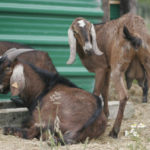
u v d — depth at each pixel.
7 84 5.50
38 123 5.10
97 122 5.06
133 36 5.29
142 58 5.44
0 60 5.42
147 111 7.27
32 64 5.63
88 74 7.62
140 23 5.62
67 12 7.44
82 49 6.16
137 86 9.19
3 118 5.96
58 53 7.49
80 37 5.73
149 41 5.45
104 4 8.84
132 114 6.83
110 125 6.27
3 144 4.60
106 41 5.98
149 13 27.88
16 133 5.21
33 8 7.17
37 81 5.53
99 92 6.22
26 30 7.23
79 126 4.86
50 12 7.30
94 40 5.85
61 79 5.62
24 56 5.96
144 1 30.91
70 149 4.31
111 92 8.48
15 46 6.55
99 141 5.20
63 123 4.91
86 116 4.95
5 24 7.05
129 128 5.96
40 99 5.41
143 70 5.67
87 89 7.71
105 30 6.05
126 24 5.68
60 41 7.43
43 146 4.50
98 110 5.07
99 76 6.18
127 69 5.73
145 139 5.16
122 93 5.46
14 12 7.08
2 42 6.56
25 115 6.10
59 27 7.48
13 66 5.46
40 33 7.35
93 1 7.73
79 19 5.85
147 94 8.09
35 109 5.36
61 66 7.53
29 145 4.56
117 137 5.44
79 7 7.60
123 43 5.45
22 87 5.14
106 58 6.10
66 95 5.20
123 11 10.28
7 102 6.64
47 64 6.04
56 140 4.66
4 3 6.99
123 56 5.45
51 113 5.07
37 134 5.09
